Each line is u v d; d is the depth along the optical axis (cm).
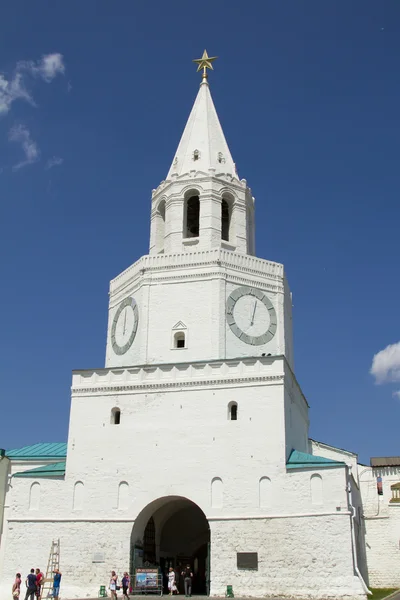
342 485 4112
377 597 4303
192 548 5072
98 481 4562
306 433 5531
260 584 4050
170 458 4494
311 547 4038
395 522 5794
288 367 4706
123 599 3938
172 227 5322
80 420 4762
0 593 4391
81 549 4416
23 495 4641
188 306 5003
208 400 4569
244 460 4353
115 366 5159
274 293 5216
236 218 5444
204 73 6197
